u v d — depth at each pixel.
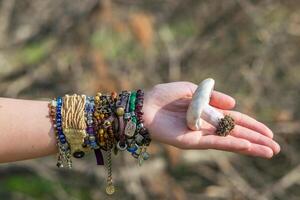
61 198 1.87
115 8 1.87
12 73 2.02
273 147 0.93
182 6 2.05
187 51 2.00
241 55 2.01
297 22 2.05
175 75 1.91
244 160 2.00
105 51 1.80
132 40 1.86
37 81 1.98
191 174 1.93
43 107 0.94
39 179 1.90
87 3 1.96
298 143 2.02
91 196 1.86
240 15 1.98
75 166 1.91
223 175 1.92
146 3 2.03
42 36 2.05
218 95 0.97
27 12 2.14
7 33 2.11
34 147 0.93
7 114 0.93
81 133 0.93
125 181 1.81
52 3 2.07
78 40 1.86
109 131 0.93
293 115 2.00
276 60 2.05
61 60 1.94
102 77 1.65
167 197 1.77
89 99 0.95
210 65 2.00
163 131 0.93
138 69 1.87
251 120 0.96
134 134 0.93
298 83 2.05
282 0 2.00
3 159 0.93
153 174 1.80
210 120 0.93
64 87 1.91
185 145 0.92
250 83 1.98
